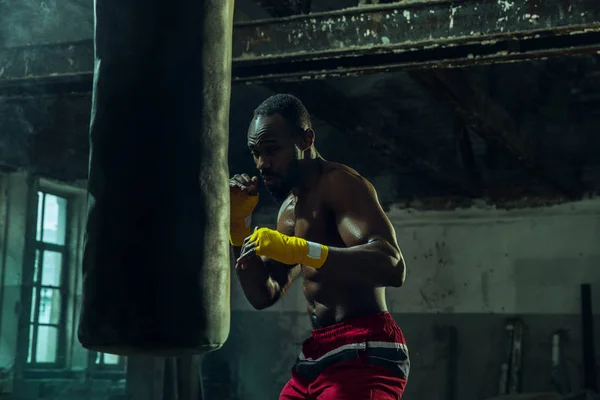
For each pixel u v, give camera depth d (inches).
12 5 259.8
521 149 271.6
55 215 348.2
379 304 92.5
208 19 58.1
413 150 291.7
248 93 345.7
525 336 348.8
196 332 54.2
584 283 343.9
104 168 55.5
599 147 340.8
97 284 54.2
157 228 54.0
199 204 55.6
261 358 382.0
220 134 58.2
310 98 227.1
